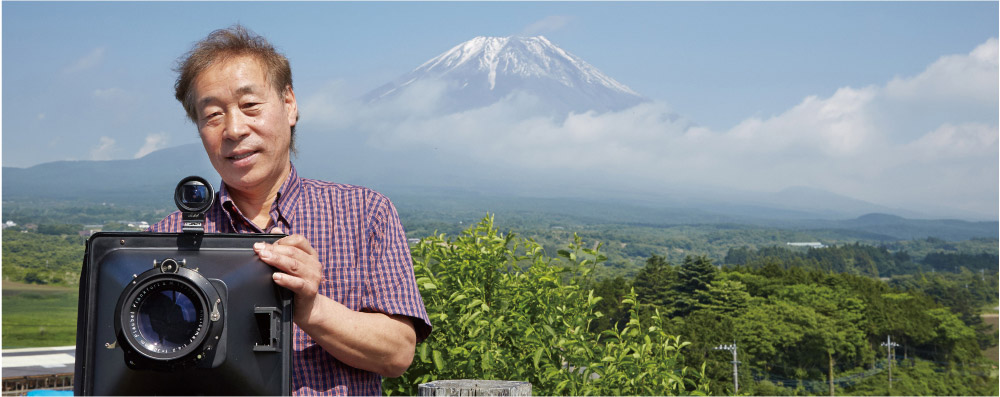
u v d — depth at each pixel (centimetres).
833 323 4816
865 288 5288
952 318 5316
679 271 4384
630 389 306
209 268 129
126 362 125
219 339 125
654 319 318
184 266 127
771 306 4684
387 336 153
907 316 5078
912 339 5109
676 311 4325
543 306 318
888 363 4997
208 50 158
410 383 308
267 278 130
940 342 5228
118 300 125
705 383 319
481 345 292
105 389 126
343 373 161
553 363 309
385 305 160
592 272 326
